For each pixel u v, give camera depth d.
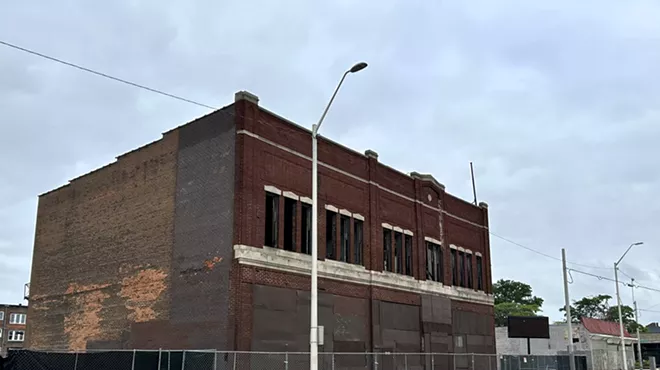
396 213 37.12
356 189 33.94
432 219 40.88
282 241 28.38
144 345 29.27
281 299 27.73
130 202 32.44
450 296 41.06
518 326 49.72
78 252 35.16
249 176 27.30
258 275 26.86
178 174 30.00
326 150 32.12
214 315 26.45
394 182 37.47
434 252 40.72
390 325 34.56
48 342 35.78
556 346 69.88
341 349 30.73
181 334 27.62
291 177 29.53
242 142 27.34
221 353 24.91
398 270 36.69
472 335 43.00
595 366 67.75
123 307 31.06
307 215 30.25
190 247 28.33
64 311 35.09
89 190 35.53
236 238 26.45
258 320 26.44
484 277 46.50
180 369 24.34
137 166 32.56
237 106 27.94
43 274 37.66
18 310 99.38
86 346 32.81
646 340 110.88
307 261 29.44
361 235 33.94
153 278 29.81
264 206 27.88
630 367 85.69
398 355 34.56
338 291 31.31
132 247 31.52
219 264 26.83
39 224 39.25
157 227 30.38
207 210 28.03
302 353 25.94
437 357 38.12
